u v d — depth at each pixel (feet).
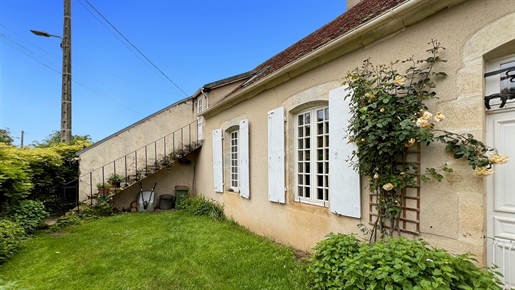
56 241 16.34
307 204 13.74
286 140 15.03
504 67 7.21
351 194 10.78
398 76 8.94
